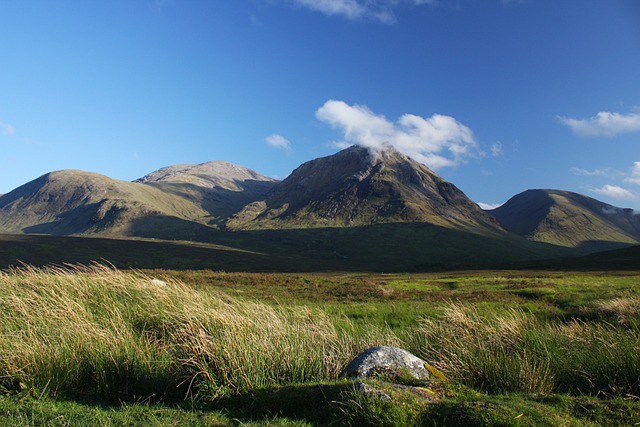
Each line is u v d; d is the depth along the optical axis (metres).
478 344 9.91
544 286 40.84
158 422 6.15
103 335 8.48
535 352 9.50
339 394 6.33
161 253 110.19
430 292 36.47
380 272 95.06
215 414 6.59
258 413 6.65
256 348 8.27
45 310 9.92
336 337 10.10
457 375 8.57
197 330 8.77
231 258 113.94
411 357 8.01
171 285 12.78
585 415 5.91
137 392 7.60
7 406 6.59
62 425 5.96
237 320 9.29
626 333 10.84
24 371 7.54
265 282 39.75
